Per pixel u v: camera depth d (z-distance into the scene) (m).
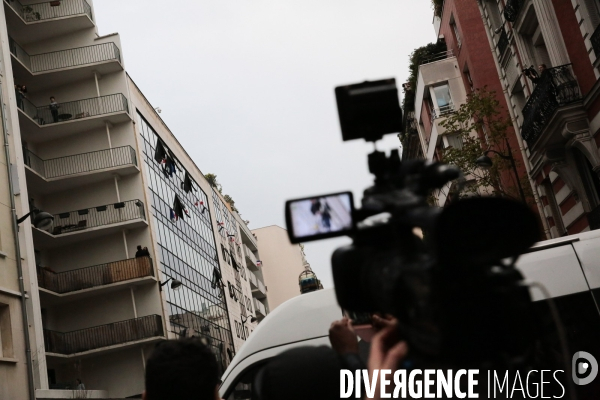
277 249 97.88
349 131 1.45
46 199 39.31
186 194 51.88
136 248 39.16
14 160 26.50
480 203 1.14
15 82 38.69
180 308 42.91
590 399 6.29
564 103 18.67
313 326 6.66
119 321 37.94
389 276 1.21
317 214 1.36
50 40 40.12
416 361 1.22
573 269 6.61
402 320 1.19
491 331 1.13
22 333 23.80
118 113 39.22
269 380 1.73
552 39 19.81
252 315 72.81
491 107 24.73
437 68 35.66
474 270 1.14
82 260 38.75
